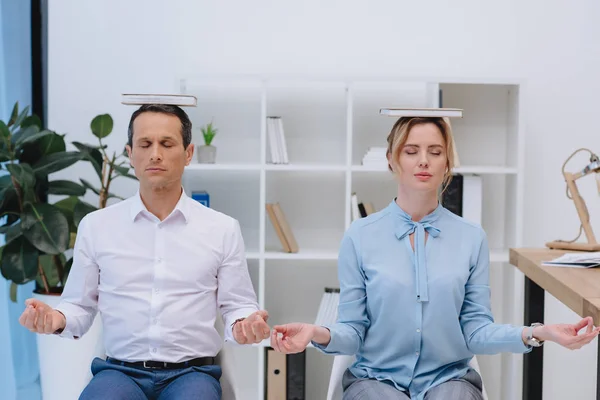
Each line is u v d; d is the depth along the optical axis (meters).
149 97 2.18
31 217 3.18
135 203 2.22
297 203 3.74
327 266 3.77
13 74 3.68
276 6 3.67
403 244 2.23
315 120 3.70
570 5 3.65
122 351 2.16
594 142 3.68
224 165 3.40
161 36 3.68
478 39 3.67
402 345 2.18
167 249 2.19
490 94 3.65
